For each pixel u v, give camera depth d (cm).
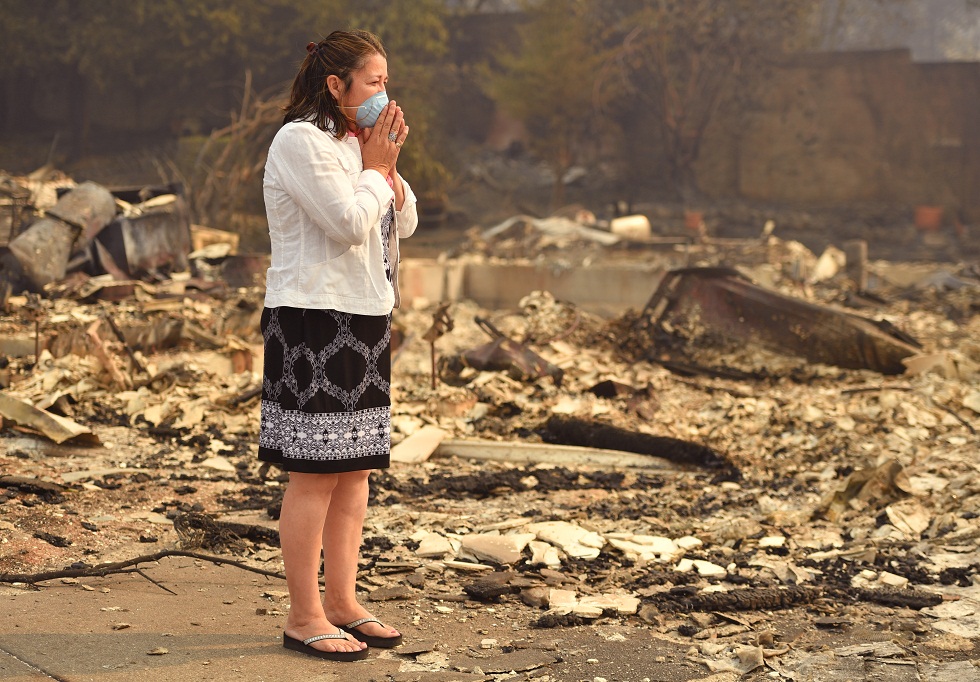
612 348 1087
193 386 785
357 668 285
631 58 3331
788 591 375
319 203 265
